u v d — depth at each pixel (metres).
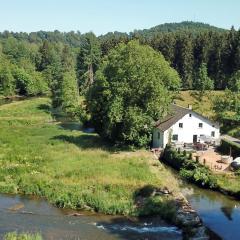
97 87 75.25
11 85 169.00
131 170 55.00
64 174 53.28
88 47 165.75
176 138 73.94
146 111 71.81
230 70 135.75
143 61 72.50
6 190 49.56
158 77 72.56
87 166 56.69
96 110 75.69
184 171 57.62
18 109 120.62
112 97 71.75
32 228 40.19
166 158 66.62
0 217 42.66
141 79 71.19
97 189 48.34
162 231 40.19
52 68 196.50
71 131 86.56
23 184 50.47
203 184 53.66
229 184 52.84
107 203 44.94
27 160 60.00
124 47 75.00
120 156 64.69
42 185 49.94
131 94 71.62
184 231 40.12
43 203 46.78
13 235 36.88
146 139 71.75
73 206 45.47
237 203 48.84
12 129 87.44
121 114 70.56
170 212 43.00
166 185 50.44
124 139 71.12
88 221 42.25
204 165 58.28
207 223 42.84
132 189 48.22
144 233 39.69
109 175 52.62
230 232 40.69
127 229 40.50
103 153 64.94
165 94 73.12
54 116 112.38
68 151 65.69
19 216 43.09
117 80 72.25
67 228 40.50
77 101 120.44
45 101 141.62
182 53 141.50
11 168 55.50
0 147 68.38
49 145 70.31
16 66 183.12
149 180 51.12
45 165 57.44
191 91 128.38
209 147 71.81
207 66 139.62
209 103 114.69
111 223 41.91
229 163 61.69
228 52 136.38
